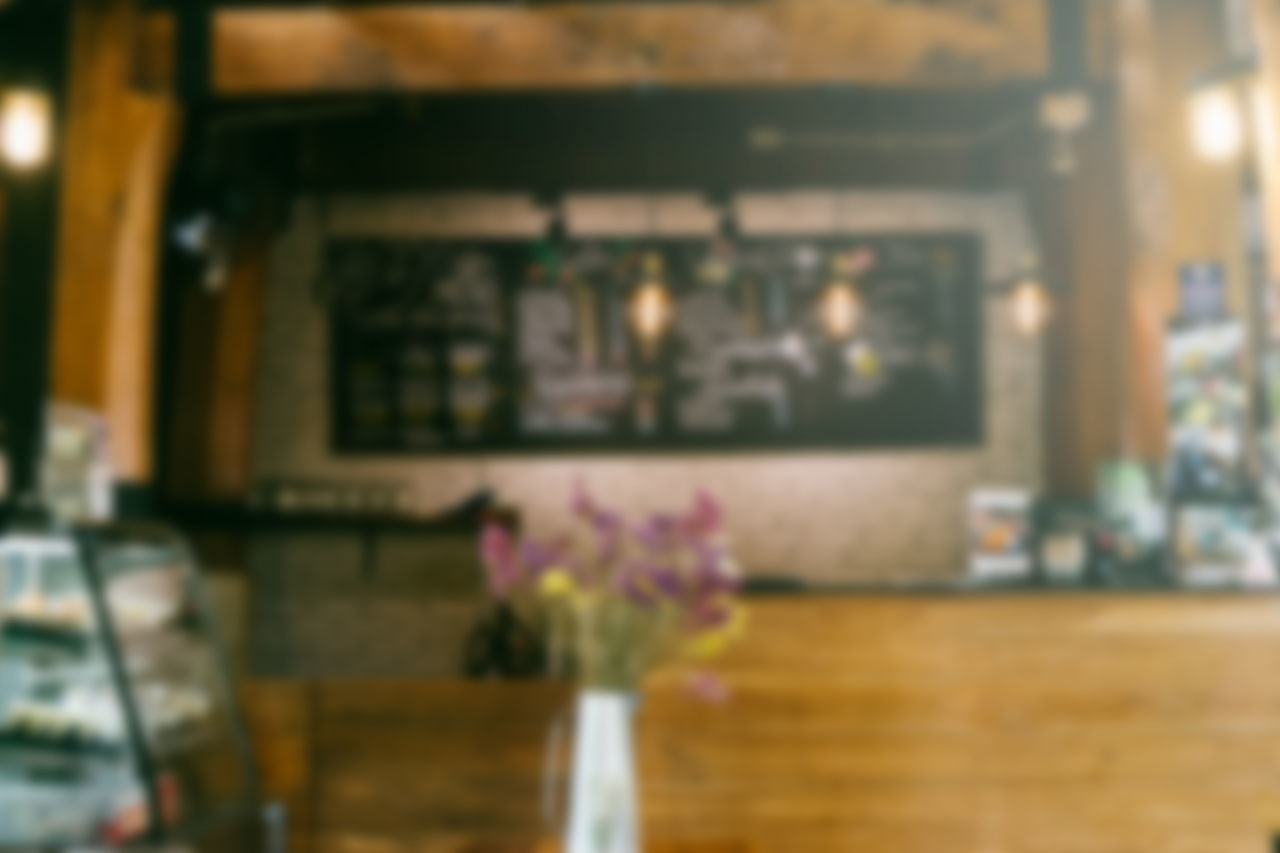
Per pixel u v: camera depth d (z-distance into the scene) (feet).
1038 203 20.83
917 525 21.65
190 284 19.15
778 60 15.08
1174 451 13.78
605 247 21.56
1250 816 11.60
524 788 11.41
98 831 8.91
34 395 13.23
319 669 17.69
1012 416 21.77
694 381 21.43
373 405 21.31
